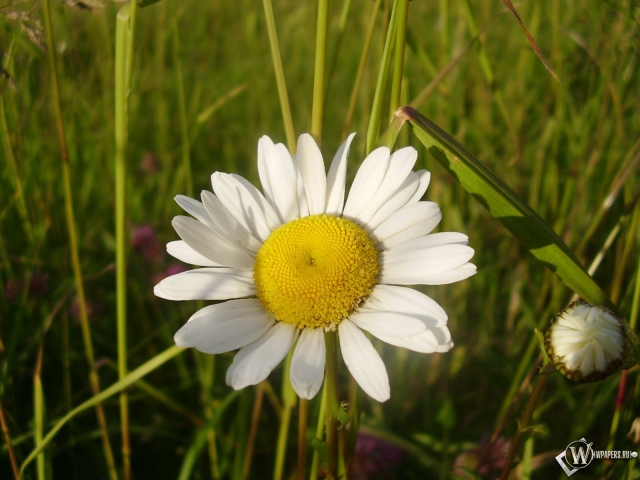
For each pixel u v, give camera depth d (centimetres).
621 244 14
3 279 16
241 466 13
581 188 16
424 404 16
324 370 9
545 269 16
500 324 18
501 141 20
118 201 11
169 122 23
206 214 10
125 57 10
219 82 24
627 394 13
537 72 20
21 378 15
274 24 10
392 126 9
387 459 14
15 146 15
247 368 8
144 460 15
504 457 13
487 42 23
